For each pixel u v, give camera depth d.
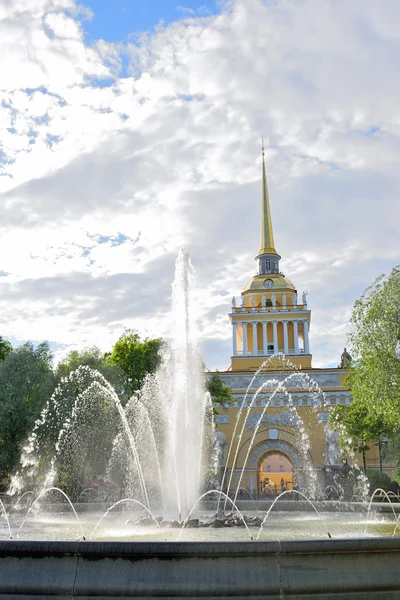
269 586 7.62
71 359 43.59
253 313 76.69
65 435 38.53
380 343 28.62
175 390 26.31
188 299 27.20
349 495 45.41
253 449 58.62
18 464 37.41
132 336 53.44
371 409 30.44
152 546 7.77
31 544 7.93
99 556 7.84
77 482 38.50
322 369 61.62
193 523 16.34
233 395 60.97
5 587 7.75
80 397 40.03
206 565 7.71
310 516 21.56
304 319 75.81
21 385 38.53
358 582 7.80
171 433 25.86
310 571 7.78
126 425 30.84
